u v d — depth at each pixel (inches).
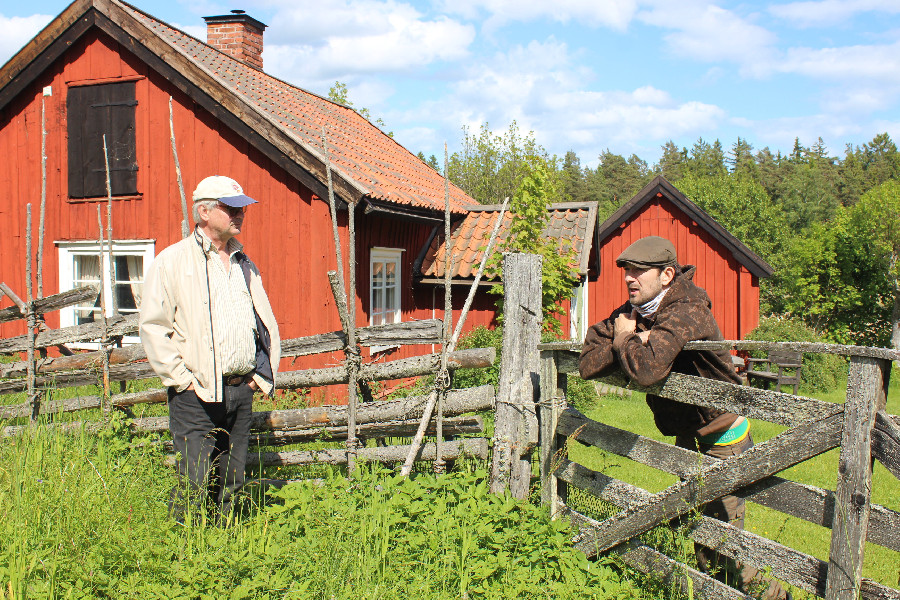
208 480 164.9
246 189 364.2
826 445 109.3
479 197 1250.0
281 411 190.9
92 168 396.5
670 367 130.3
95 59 394.0
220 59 478.9
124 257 402.9
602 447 151.3
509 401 169.0
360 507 164.4
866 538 105.1
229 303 161.8
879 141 4562.0
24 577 124.9
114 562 130.9
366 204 338.3
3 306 417.1
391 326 184.9
